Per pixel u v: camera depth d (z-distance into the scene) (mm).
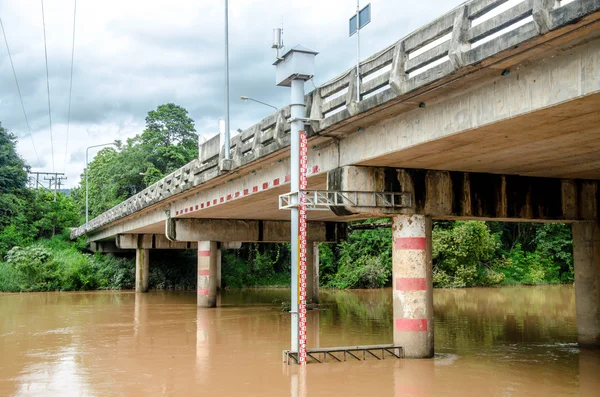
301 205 14328
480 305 32594
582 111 9742
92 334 21516
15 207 61281
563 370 13898
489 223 57625
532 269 56250
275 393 11969
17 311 31000
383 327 22594
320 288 52406
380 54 12594
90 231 54625
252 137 19406
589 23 8016
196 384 12922
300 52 14672
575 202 16875
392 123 13273
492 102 10570
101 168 74188
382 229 55281
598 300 17203
